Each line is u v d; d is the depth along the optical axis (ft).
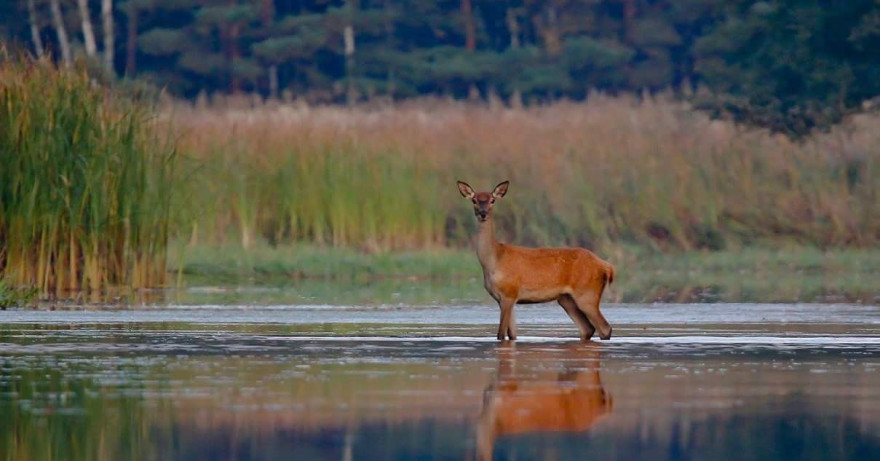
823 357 152.76
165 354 153.79
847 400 124.16
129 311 204.23
